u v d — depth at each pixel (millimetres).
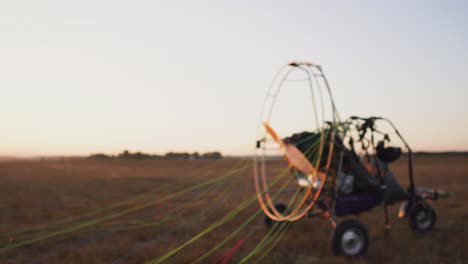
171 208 14633
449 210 13711
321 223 11242
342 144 8547
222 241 9258
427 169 46312
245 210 13891
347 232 7898
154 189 22453
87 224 11289
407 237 9680
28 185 22234
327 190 8922
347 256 7852
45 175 33469
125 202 16391
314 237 9492
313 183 8297
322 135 7918
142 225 11188
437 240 9438
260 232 10242
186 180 28641
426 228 10430
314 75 7914
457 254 8188
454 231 10367
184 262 7629
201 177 30359
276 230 10172
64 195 18094
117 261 7719
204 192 20766
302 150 9031
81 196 18344
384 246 8719
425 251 8469
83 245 8945
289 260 7758
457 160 90625
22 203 15062
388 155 9305
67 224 11352
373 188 9125
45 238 9438
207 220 12141
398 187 9820
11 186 21281
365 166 9742
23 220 11922
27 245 8859
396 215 12633
